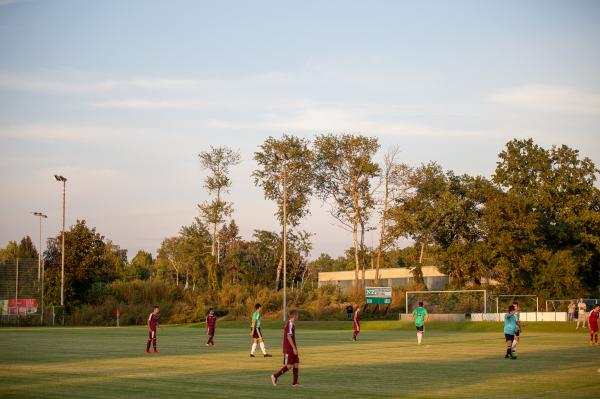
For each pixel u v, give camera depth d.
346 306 80.00
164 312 84.94
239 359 27.83
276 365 24.95
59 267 89.88
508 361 26.09
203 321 84.19
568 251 69.25
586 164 79.25
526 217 72.69
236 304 88.56
